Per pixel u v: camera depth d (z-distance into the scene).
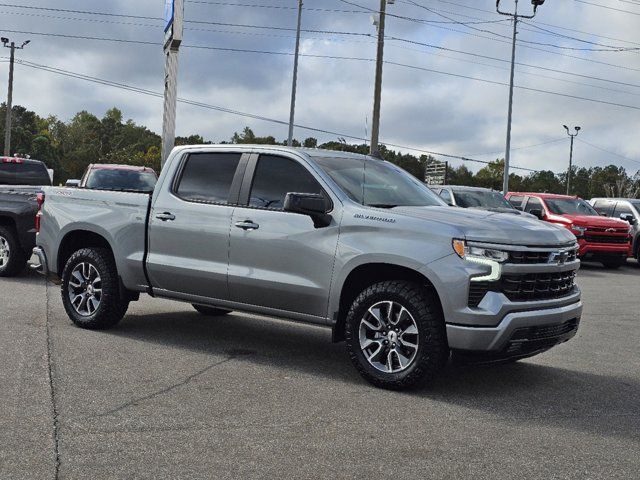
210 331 8.02
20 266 11.68
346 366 6.62
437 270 5.56
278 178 6.61
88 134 151.12
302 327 8.56
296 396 5.54
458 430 4.86
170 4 14.34
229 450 4.32
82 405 5.10
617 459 4.39
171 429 4.66
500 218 6.07
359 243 5.94
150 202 7.30
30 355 6.46
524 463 4.27
